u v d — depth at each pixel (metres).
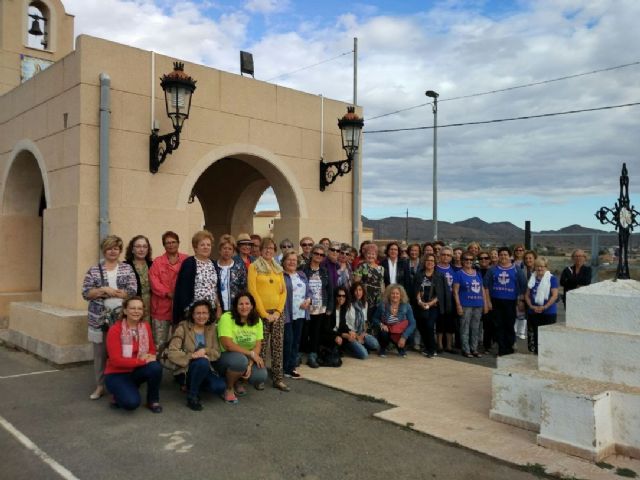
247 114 8.84
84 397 5.69
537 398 4.70
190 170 8.15
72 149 7.37
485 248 10.10
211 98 8.41
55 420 4.97
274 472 3.90
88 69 7.25
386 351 8.27
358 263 8.42
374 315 8.01
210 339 5.55
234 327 5.60
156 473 3.87
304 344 7.21
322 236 9.89
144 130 7.73
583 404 4.13
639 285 4.74
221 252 6.21
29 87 8.68
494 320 8.20
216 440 4.50
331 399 5.70
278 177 9.43
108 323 5.26
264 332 6.14
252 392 5.95
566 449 4.21
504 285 8.08
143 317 5.34
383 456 4.20
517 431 4.71
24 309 7.90
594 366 4.60
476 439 4.51
